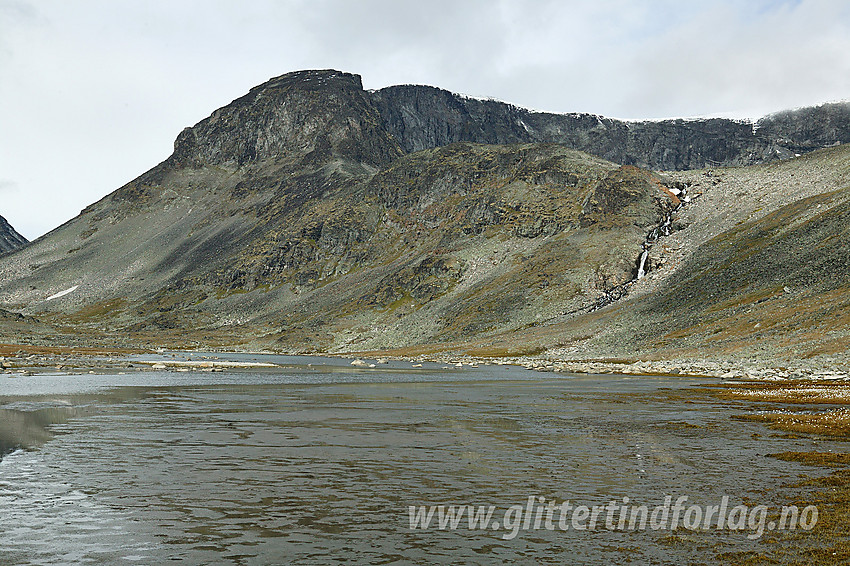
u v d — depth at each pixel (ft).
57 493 80.69
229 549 60.59
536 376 342.64
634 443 119.34
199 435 128.06
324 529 66.80
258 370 401.90
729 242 643.86
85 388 236.84
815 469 94.94
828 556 58.44
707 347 400.26
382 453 108.78
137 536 64.23
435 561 57.52
